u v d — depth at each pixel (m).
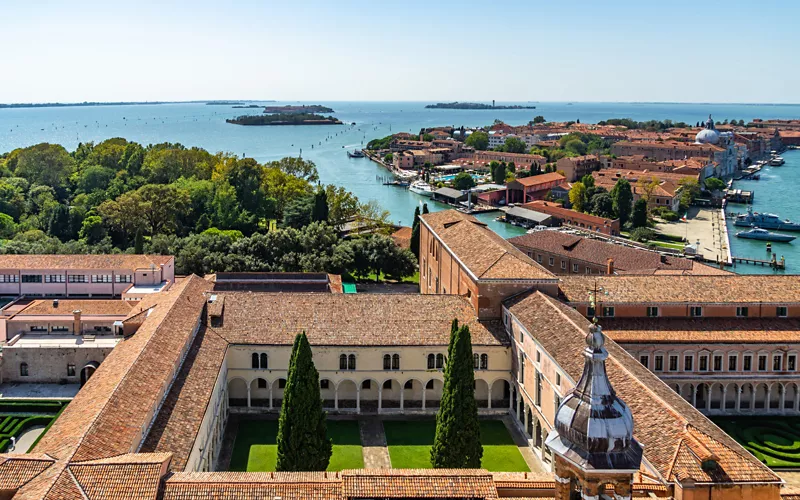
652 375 90.56
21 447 100.12
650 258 184.75
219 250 189.88
